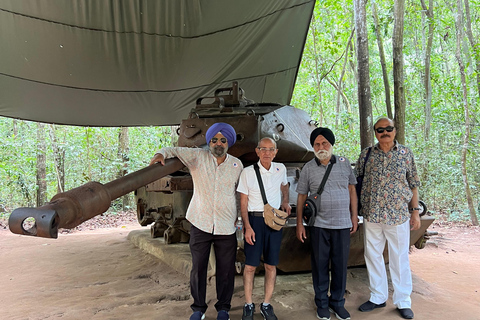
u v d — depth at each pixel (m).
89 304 4.21
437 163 12.92
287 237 4.30
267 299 3.69
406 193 3.98
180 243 6.74
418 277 5.23
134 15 7.70
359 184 4.23
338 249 3.82
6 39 7.43
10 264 6.21
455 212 11.77
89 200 2.61
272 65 9.27
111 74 8.80
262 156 3.71
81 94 9.16
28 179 13.88
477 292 4.76
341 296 3.82
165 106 10.05
